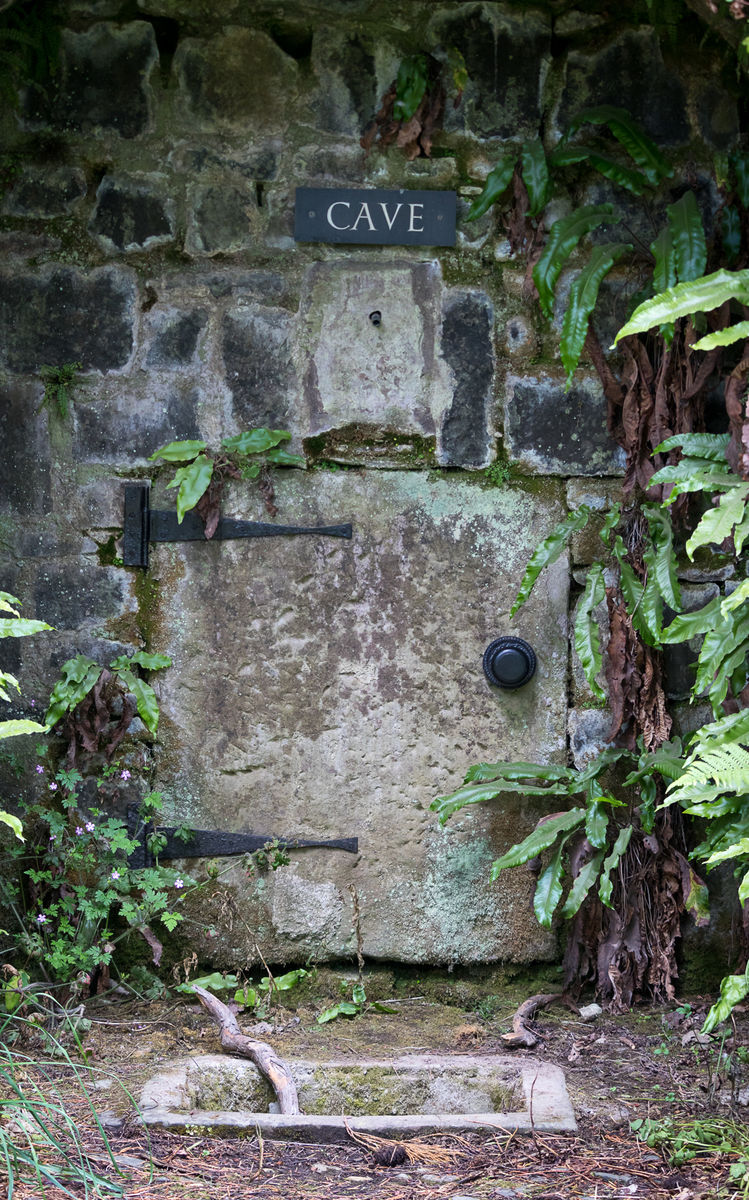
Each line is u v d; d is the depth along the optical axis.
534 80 3.70
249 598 3.71
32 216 3.67
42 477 3.69
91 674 3.60
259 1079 3.12
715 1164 2.62
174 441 3.66
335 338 3.71
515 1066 3.16
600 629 3.74
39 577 3.70
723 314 3.55
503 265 3.73
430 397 3.73
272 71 3.67
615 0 3.68
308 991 3.69
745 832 3.08
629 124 3.62
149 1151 2.62
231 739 3.71
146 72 3.65
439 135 3.70
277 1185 2.53
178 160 3.67
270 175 3.69
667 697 3.73
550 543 3.58
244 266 3.69
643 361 3.64
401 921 3.72
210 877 3.69
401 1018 3.60
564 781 3.71
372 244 3.71
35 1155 2.35
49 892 3.63
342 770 3.72
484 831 3.73
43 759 3.68
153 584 3.70
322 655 3.72
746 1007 3.59
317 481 3.72
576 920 3.64
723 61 3.70
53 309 3.68
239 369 3.70
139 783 3.69
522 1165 2.63
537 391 3.74
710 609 3.30
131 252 3.68
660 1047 3.32
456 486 3.74
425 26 3.67
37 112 3.65
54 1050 3.14
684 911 3.68
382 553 3.72
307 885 3.71
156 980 3.59
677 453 3.64
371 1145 2.73
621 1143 2.74
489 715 3.74
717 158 3.60
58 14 3.62
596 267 3.53
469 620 3.73
